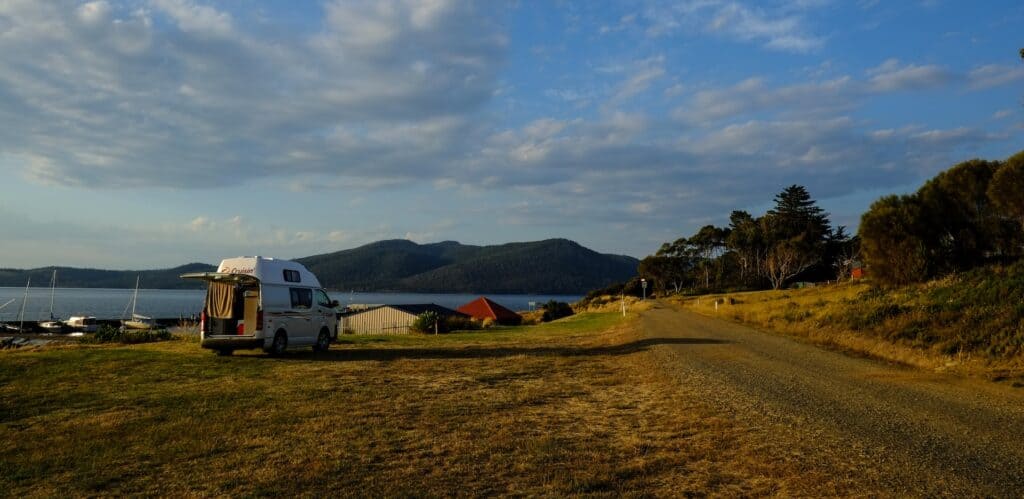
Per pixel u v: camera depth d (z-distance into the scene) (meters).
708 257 109.06
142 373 12.62
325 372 13.15
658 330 25.22
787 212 94.44
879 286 26.25
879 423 7.63
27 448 6.86
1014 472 5.59
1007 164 23.81
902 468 5.77
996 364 11.43
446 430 7.66
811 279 86.25
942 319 15.09
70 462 6.31
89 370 12.88
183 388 10.90
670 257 113.81
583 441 7.10
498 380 12.17
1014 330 12.48
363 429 7.70
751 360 14.62
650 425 7.95
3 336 55.19
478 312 55.66
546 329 33.75
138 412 8.78
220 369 13.41
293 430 7.65
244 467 6.08
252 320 15.78
